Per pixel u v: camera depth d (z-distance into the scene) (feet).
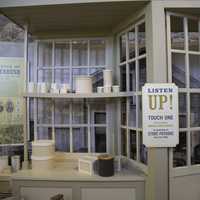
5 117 7.41
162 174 5.22
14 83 7.45
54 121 7.25
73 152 7.16
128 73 6.46
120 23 6.60
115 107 7.02
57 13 5.91
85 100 7.20
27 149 6.70
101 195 5.58
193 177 5.61
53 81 7.34
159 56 5.23
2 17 7.38
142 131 5.48
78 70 7.33
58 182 5.68
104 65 7.22
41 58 7.44
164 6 5.27
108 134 7.03
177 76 5.63
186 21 5.75
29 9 5.65
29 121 7.19
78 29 7.14
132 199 5.51
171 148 5.34
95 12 5.86
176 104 5.26
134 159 6.21
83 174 5.81
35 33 7.30
